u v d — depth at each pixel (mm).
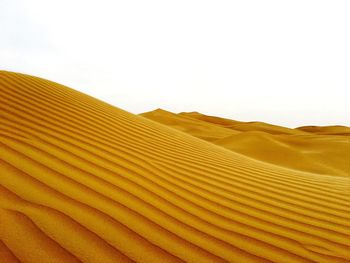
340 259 2365
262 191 4109
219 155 6453
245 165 5977
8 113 5082
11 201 2262
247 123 78188
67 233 2020
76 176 3051
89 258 1818
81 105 6637
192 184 3758
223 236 2473
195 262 2008
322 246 2562
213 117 94125
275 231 2752
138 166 3914
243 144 21344
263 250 2342
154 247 2092
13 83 6809
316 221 3191
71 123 5320
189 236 2357
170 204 2943
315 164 18344
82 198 2590
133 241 2107
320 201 4059
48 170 3037
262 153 19656
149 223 2428
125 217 2432
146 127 6867
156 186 3352
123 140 5176
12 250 1740
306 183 5199
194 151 6043
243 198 3619
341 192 4863
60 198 2494
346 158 20812
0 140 3652
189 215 2777
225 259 2117
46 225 2053
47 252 1790
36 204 2303
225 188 3904
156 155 4777
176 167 4391
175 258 2010
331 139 27500
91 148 4215
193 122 49281
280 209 3432
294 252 2385
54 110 5801
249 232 2639
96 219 2289
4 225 1949
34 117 5168
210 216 2857
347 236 2869
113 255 1898
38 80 7652
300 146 24094
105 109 7098
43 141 4039
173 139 6586
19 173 2801
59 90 7305
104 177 3211
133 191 3031
